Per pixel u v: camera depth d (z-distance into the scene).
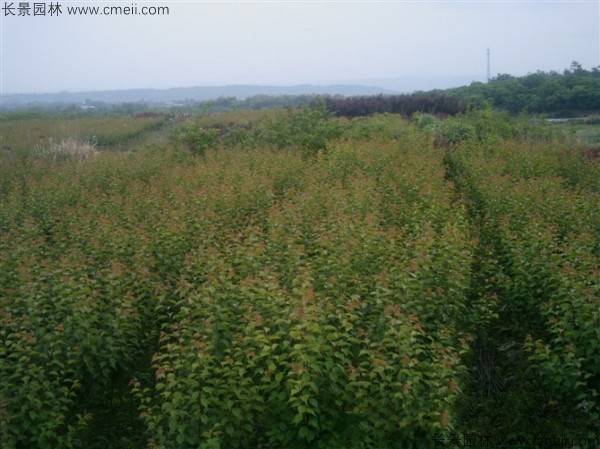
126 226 11.37
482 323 8.89
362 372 6.54
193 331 7.22
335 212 11.23
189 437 6.23
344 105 31.91
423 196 12.90
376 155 17.09
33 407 6.46
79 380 7.23
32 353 6.78
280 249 9.51
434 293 7.91
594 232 10.22
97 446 7.35
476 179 15.27
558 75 39.62
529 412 7.68
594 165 16.72
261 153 18.64
